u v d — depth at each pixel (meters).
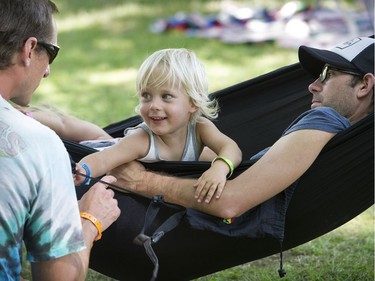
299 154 3.43
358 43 3.66
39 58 2.93
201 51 12.17
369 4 8.59
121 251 3.77
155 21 14.46
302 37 12.16
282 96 4.70
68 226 2.81
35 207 2.77
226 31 13.08
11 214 2.72
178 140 3.86
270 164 3.45
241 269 4.98
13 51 2.84
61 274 2.83
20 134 2.76
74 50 12.75
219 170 3.55
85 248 2.87
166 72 3.68
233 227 3.56
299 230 3.68
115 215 3.24
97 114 8.99
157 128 3.72
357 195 3.61
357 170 3.52
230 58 11.76
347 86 3.62
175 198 3.58
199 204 3.51
